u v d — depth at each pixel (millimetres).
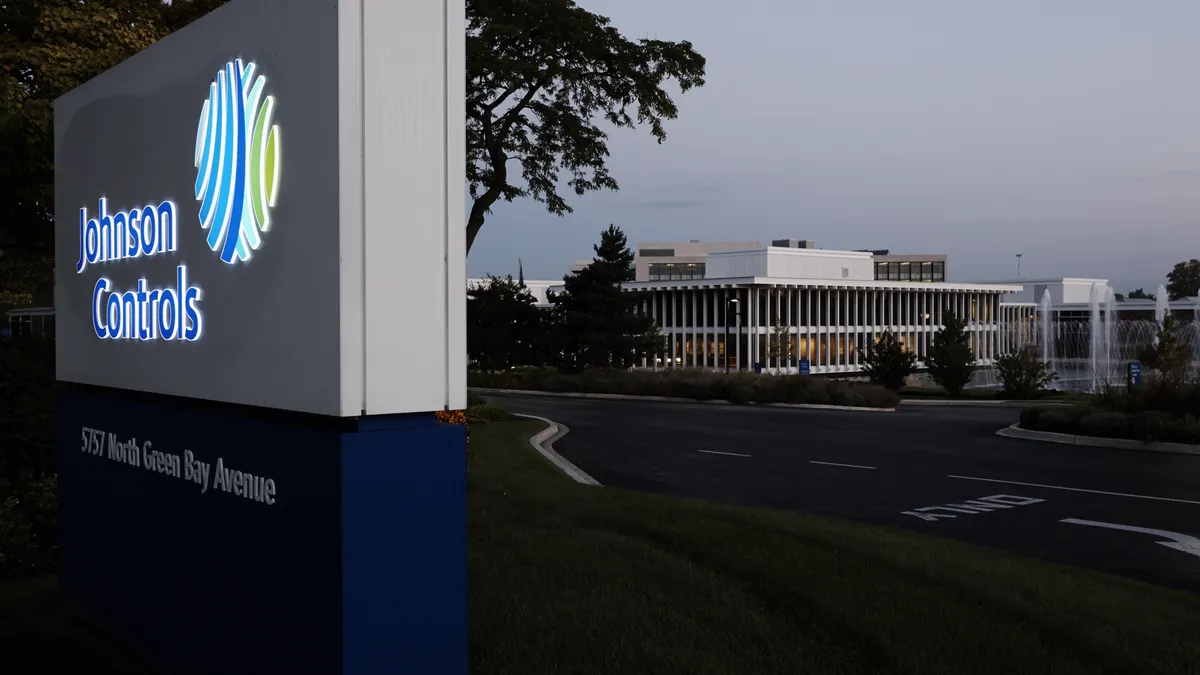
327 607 3799
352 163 3781
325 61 3834
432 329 3975
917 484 14273
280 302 4164
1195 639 5953
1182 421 19438
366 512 3768
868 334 89312
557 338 53188
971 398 44125
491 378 45781
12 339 13070
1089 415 20859
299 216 4016
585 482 13508
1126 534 10453
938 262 106375
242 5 4516
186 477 5047
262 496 4312
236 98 4562
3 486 8641
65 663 5477
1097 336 77812
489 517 9422
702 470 15914
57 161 6996
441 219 4008
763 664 5312
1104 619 6266
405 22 3928
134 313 5715
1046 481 14555
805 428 23953
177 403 5258
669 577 6977
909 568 7297
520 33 23453
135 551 5652
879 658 5414
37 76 15305
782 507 12250
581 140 25188
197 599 4934
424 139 3967
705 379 37406
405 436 3867
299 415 4152
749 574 7090
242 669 4500
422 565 3902
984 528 10820
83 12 15727
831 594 6531
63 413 6781
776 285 80000
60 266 6887
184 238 5133
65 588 6695
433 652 3918
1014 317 116375
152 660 5418
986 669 5285
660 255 140625
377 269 3828
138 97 5734
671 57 25094
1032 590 6902
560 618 5984
